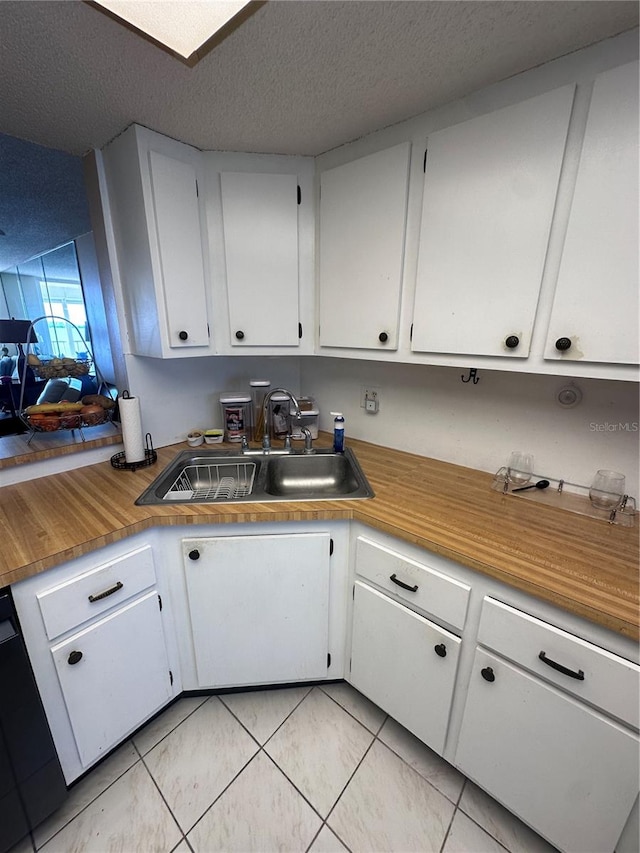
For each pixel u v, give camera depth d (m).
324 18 0.83
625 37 0.84
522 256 1.05
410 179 1.24
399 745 1.38
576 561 0.98
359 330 1.47
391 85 1.05
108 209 1.52
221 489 1.70
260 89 1.08
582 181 0.93
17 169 1.89
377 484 1.45
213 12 0.79
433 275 1.23
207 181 1.47
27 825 1.06
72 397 2.21
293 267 1.56
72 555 1.03
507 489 1.40
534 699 0.97
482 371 1.50
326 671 1.50
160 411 1.82
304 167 1.49
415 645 1.21
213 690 1.56
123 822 1.16
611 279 0.93
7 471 1.40
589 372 1.00
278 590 1.35
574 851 1.00
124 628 1.20
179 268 1.44
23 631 0.99
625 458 1.24
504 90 1.02
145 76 1.02
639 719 0.82
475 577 1.04
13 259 3.93
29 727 1.01
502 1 0.79
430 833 1.14
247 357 2.07
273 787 1.25
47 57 0.94
